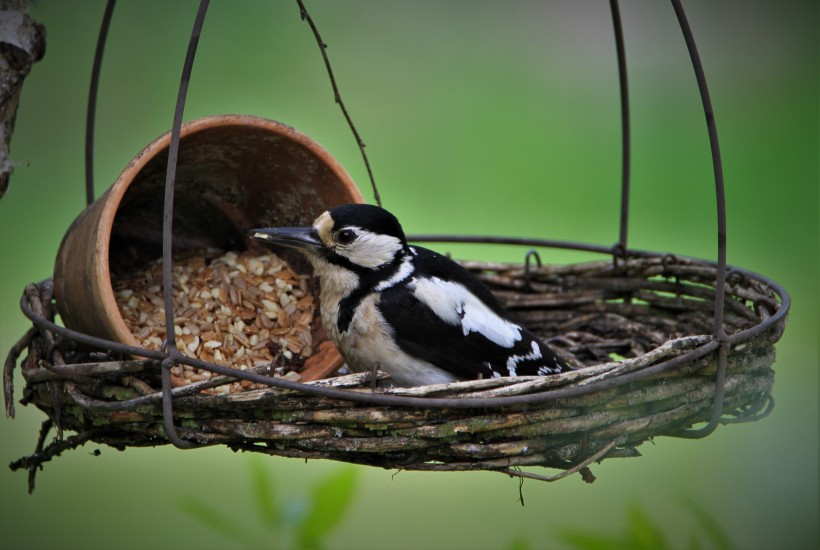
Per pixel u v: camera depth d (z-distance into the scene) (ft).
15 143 44.11
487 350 23.06
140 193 24.18
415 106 49.14
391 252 22.88
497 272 29.53
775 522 31.09
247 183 25.20
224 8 47.50
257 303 24.81
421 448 18.52
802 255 46.80
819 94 52.34
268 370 19.75
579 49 52.19
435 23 51.13
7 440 37.17
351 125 24.32
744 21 54.39
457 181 45.55
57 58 44.88
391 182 45.98
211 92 46.70
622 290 28.25
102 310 20.67
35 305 22.18
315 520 20.07
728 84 52.95
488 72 49.60
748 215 47.67
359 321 22.57
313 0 49.65
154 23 46.50
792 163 49.65
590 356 27.09
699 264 26.84
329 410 18.42
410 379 22.79
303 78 48.42
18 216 43.34
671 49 52.75
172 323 17.83
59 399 20.35
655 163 49.19
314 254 22.95
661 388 19.02
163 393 17.83
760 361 20.66
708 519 20.85
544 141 48.21
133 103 45.42
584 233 45.47
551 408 18.54
